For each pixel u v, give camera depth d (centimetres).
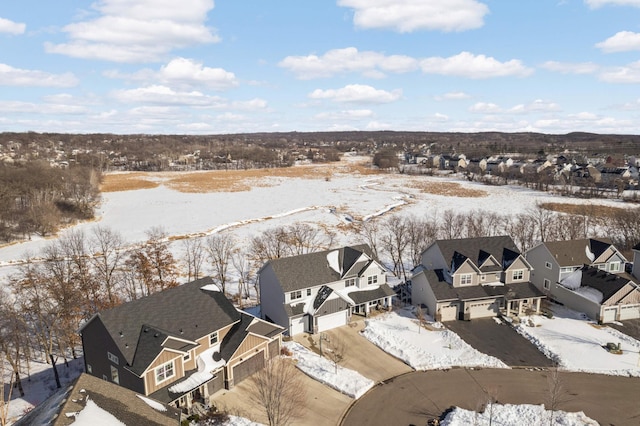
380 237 7619
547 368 3559
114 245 6962
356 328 4344
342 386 3284
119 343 2989
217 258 6475
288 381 3350
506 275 4691
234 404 3091
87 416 1933
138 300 3347
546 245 5072
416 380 3412
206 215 10206
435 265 5003
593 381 3331
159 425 2114
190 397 3030
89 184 11606
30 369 3738
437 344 3997
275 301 4331
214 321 3475
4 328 3703
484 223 8056
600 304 4312
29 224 8506
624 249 6269
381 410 3027
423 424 2864
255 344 3509
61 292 4109
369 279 4719
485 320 4494
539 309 4659
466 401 3111
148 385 2842
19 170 11025
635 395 3138
